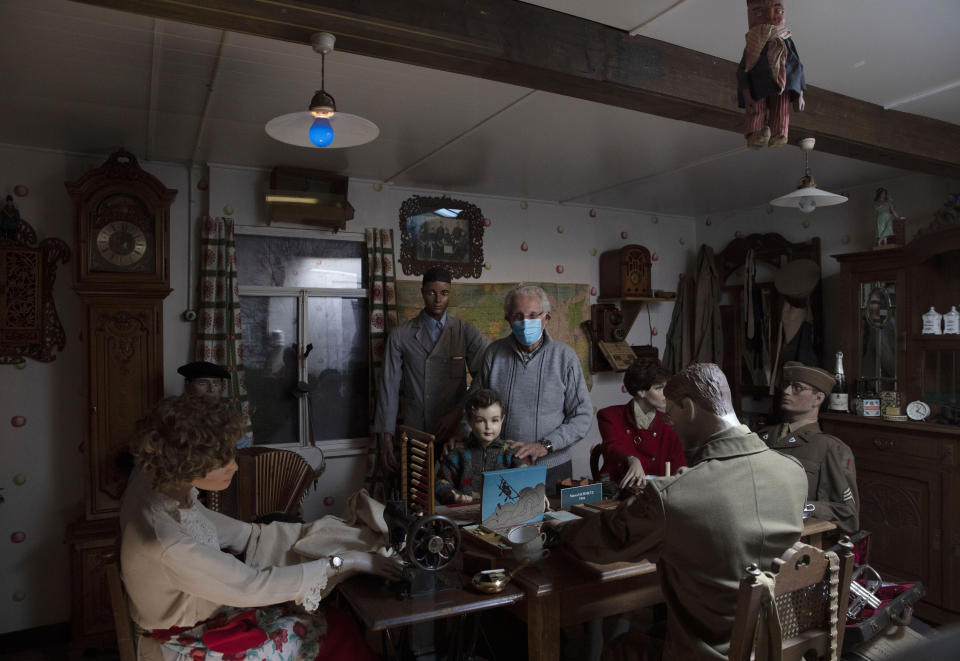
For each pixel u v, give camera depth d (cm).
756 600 140
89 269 328
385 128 321
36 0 194
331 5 163
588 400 304
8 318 331
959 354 371
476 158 377
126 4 156
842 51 235
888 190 436
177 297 374
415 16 176
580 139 340
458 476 274
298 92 271
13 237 331
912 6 203
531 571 189
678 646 166
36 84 261
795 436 299
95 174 327
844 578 164
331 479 416
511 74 205
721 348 531
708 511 156
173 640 164
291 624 177
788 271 468
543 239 503
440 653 244
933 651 65
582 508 230
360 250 428
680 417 179
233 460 168
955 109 296
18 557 338
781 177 428
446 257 456
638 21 211
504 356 308
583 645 290
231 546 199
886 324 402
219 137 331
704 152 367
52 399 345
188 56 236
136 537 158
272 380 402
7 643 333
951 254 384
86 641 321
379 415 381
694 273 564
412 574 177
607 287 522
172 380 371
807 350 461
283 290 404
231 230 378
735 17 208
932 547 355
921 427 358
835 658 162
